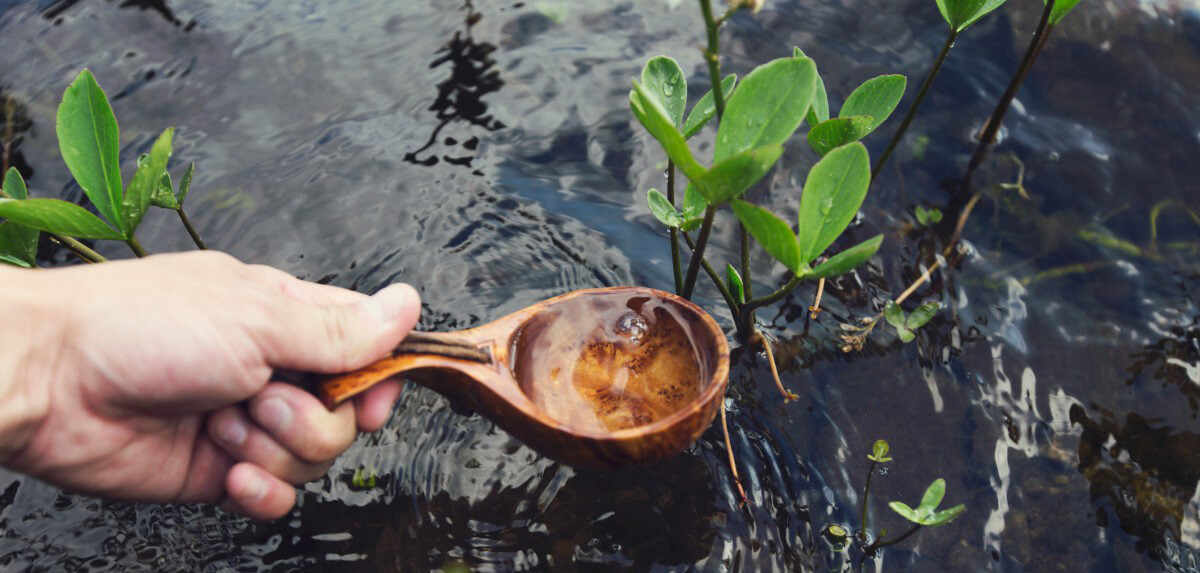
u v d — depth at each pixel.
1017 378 0.66
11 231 0.63
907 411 0.65
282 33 0.86
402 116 0.80
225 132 0.79
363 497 0.63
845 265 0.57
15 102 0.81
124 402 0.57
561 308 0.63
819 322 0.69
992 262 0.71
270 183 0.76
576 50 0.84
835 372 0.67
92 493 0.60
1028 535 0.61
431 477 0.64
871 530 0.61
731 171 0.55
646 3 0.87
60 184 0.77
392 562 0.61
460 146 0.78
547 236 0.73
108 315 0.55
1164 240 0.72
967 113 0.79
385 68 0.83
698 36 0.84
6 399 0.55
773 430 0.65
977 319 0.69
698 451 0.64
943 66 0.81
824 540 0.61
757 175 0.55
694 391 0.61
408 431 0.65
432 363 0.59
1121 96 0.79
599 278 0.71
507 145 0.78
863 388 0.66
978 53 0.82
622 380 0.63
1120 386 0.66
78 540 0.62
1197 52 0.81
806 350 0.68
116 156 0.61
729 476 0.63
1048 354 0.67
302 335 0.57
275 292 0.58
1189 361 0.67
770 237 0.57
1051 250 0.72
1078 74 0.80
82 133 0.60
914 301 0.70
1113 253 0.71
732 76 0.64
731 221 0.74
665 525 0.62
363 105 0.81
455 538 0.62
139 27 0.86
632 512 0.62
